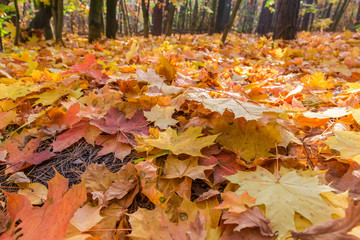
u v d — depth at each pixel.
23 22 13.05
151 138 1.49
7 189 1.29
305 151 1.43
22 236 0.88
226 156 1.43
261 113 1.38
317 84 2.67
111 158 1.53
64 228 0.80
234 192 1.06
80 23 23.56
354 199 0.99
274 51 5.23
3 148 1.54
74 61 3.79
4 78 2.63
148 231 0.91
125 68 3.03
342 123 1.63
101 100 2.13
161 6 13.58
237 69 3.39
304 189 1.01
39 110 2.13
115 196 1.13
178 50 5.02
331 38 8.80
